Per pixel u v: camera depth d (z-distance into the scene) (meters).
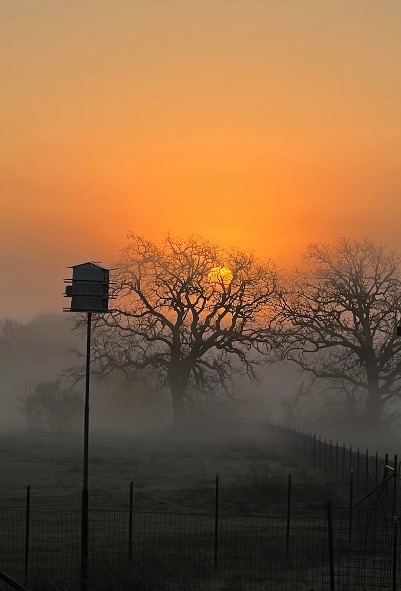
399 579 25.28
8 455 73.94
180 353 100.62
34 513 40.09
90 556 28.86
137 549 30.61
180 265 99.31
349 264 94.81
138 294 99.31
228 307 98.50
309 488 45.66
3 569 27.08
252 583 25.31
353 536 32.19
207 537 33.28
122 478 57.22
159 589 23.92
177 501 44.53
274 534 33.66
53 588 22.77
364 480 44.38
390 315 93.44
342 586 24.55
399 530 31.53
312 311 95.19
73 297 26.39
